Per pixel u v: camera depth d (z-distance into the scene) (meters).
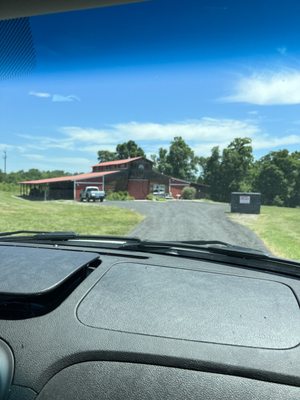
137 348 1.13
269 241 10.66
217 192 67.62
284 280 1.57
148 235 11.73
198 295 1.38
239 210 23.08
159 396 1.04
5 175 70.31
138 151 82.25
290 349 1.13
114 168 53.88
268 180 63.50
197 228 13.66
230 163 66.88
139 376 1.08
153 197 48.34
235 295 1.39
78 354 1.13
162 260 1.77
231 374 1.07
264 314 1.27
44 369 1.11
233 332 1.18
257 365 1.08
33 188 50.22
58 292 1.39
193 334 1.17
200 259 1.84
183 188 54.69
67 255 1.68
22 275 1.38
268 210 29.69
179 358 1.10
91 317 1.25
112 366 1.10
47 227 13.79
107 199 43.88
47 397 1.05
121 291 1.38
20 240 2.30
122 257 1.80
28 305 1.31
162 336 1.17
